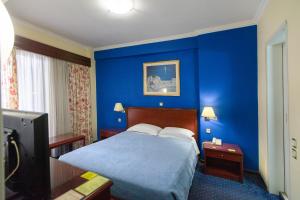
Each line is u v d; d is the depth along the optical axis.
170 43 3.44
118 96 4.16
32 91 3.02
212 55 3.00
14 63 2.64
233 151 2.51
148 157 2.12
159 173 1.70
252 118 2.78
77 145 3.78
